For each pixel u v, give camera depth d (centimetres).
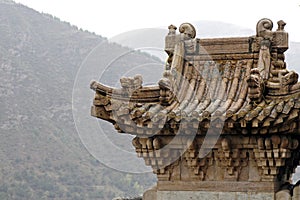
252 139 2772
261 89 2681
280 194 2777
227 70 2933
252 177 2820
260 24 2923
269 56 2869
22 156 10862
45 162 10856
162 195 2916
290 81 2686
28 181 10288
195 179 2886
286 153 2755
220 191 2850
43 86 12744
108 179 10144
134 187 9412
